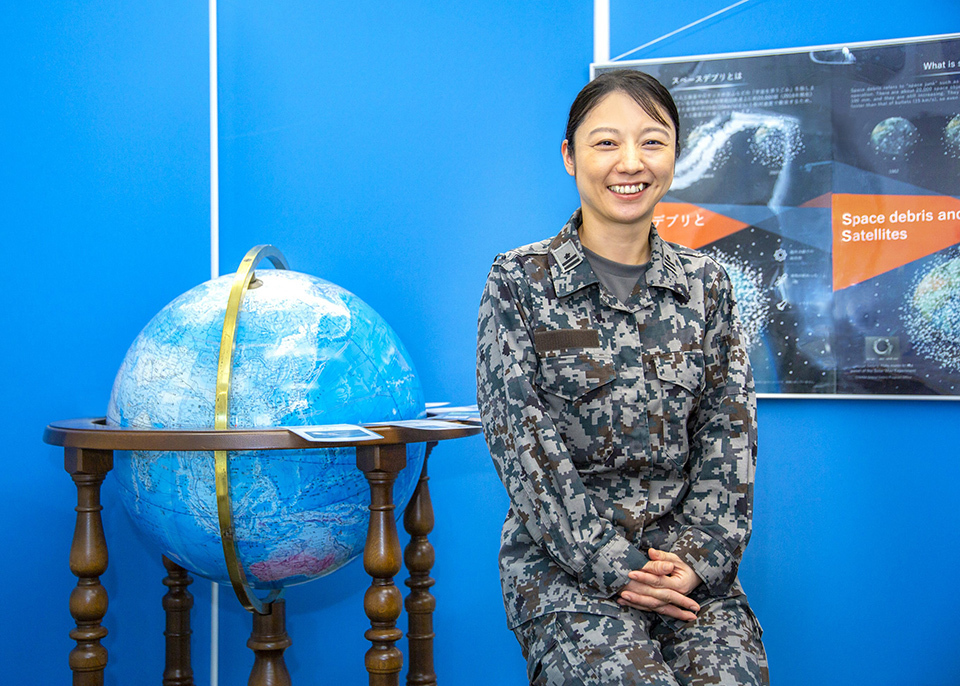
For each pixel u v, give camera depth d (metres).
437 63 2.16
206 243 2.16
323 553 1.47
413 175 2.15
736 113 2.03
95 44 1.91
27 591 1.76
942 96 1.96
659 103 1.26
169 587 1.87
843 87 1.99
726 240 2.04
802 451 2.03
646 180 1.25
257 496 1.36
